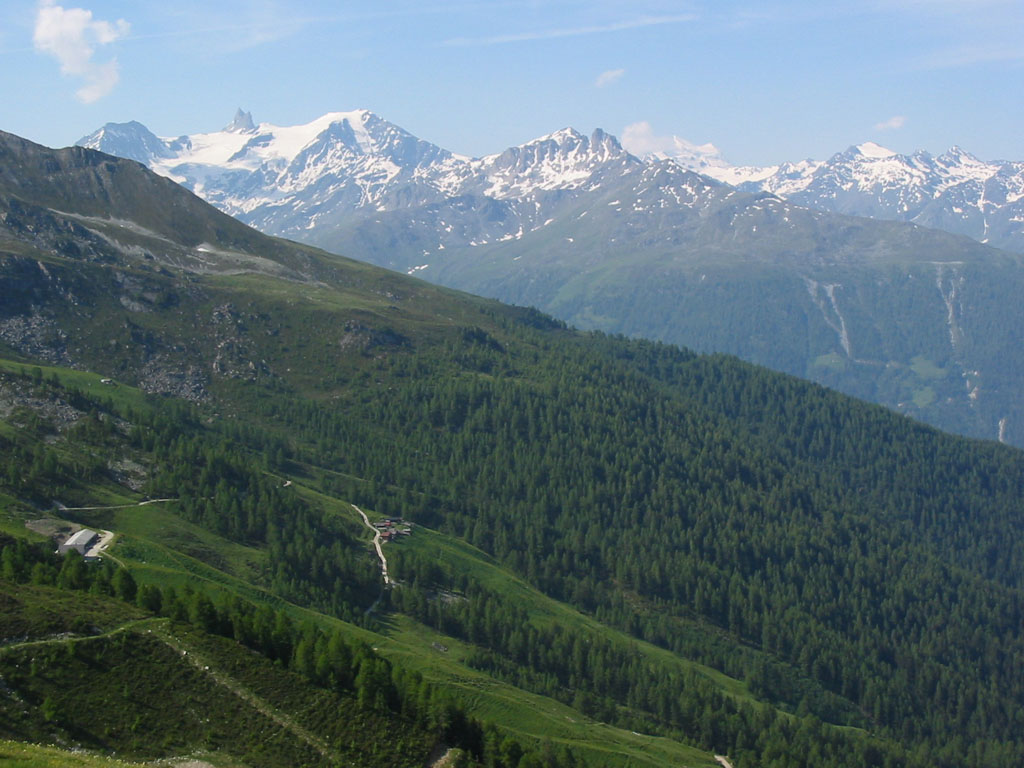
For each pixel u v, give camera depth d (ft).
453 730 484.33
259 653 485.97
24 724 397.39
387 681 483.92
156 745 412.36
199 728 428.15
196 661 459.73
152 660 451.94
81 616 462.60
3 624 439.22
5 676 413.39
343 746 442.91
